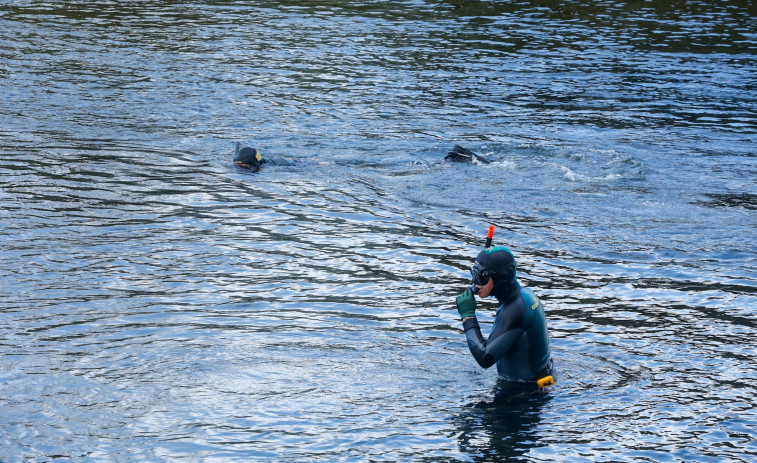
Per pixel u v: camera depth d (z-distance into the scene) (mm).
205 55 33219
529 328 9938
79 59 31703
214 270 13625
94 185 18094
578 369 10344
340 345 10859
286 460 8062
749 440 8602
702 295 12906
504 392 9641
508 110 26172
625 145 22438
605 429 8836
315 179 19219
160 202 17188
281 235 15523
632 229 16172
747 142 22844
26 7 42906
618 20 42688
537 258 14578
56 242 14633
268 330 11273
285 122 24234
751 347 11000
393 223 16406
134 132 22672
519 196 18250
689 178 19609
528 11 44844
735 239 15602
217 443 8312
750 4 47312
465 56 34219
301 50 34625
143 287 12758
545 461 8172
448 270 13938
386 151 21641
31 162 19547
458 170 20125
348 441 8438
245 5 45688
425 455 8234
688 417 9102
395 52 34656
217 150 21281
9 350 10328
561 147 22047
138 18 41062
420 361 10469
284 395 9406
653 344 11109
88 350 10430
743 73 31859
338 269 13867
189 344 10703
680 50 35938
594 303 12586
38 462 7883
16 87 27141
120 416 8797
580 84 29844
